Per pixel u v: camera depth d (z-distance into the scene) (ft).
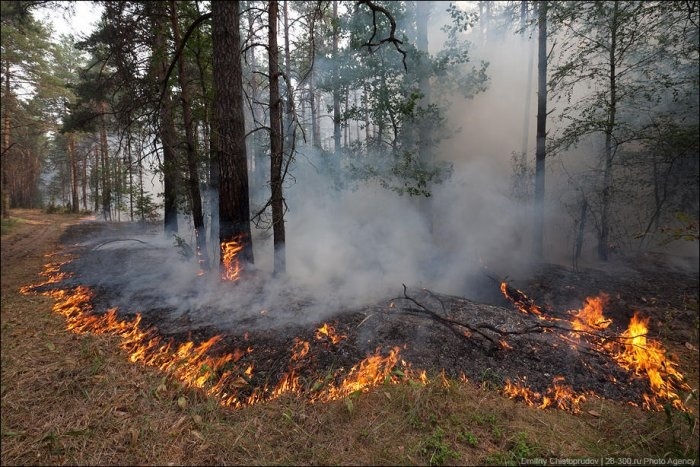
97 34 36.32
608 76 26.61
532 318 15.05
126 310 17.42
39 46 62.80
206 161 24.85
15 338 15.62
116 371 11.91
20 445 8.85
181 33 24.59
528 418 9.43
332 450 8.18
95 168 65.05
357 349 12.17
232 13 16.25
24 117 69.46
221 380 11.08
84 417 9.64
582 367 11.89
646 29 24.23
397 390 10.15
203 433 8.88
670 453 8.54
